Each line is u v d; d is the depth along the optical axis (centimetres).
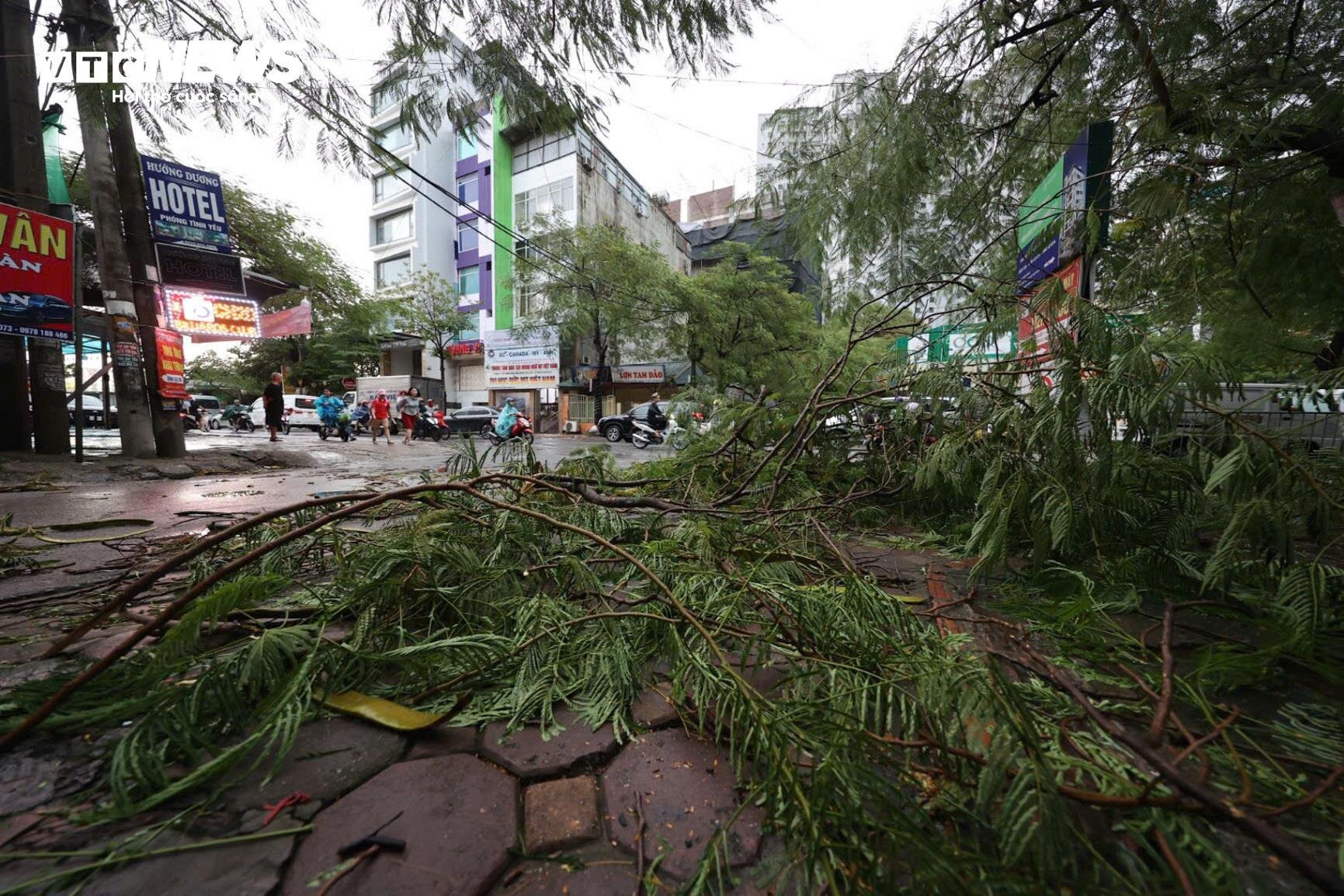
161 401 689
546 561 182
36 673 131
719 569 175
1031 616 161
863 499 319
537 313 1955
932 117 370
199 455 722
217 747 97
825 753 81
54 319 598
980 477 231
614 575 193
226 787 93
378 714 114
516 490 227
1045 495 186
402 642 132
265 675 107
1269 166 292
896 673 111
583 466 269
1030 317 234
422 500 189
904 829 69
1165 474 180
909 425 289
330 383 2884
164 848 79
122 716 101
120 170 655
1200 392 162
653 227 2702
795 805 76
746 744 89
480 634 137
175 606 106
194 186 717
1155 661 135
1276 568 152
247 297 769
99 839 81
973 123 414
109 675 115
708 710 120
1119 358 185
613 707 118
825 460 343
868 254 480
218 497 449
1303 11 307
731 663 138
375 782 96
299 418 1959
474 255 2552
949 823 82
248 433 1791
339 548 171
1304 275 391
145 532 307
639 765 101
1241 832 83
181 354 712
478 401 2709
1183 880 68
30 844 80
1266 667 121
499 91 312
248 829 84
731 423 350
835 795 75
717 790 95
